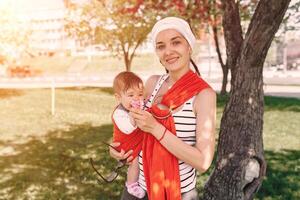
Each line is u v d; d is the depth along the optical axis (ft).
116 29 68.95
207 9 41.52
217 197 14.24
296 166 24.62
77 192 20.15
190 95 7.89
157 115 7.91
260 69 13.97
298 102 56.54
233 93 14.37
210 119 7.77
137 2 43.96
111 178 9.16
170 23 8.03
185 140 7.93
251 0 53.21
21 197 19.49
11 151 28.84
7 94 69.77
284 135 34.47
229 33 14.40
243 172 13.92
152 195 7.93
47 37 161.89
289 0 12.48
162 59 8.25
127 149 8.84
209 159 7.63
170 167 7.82
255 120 14.11
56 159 26.45
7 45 80.69
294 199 19.10
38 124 40.19
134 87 8.61
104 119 43.39
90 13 68.03
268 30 13.04
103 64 155.84
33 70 125.80
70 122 41.29
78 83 103.50
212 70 138.82
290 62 136.77
